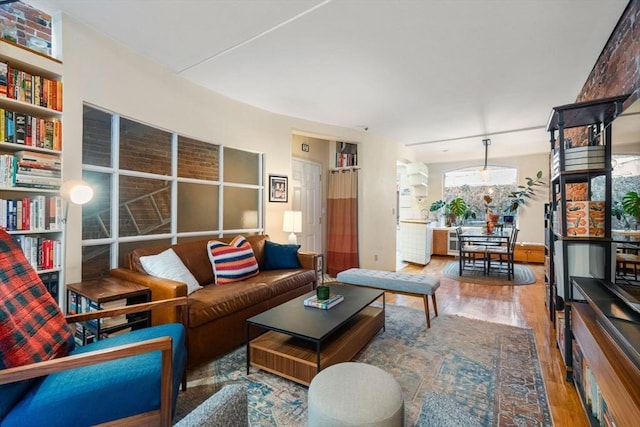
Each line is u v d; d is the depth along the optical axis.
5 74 1.96
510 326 3.06
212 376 2.14
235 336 2.56
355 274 3.47
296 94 3.60
